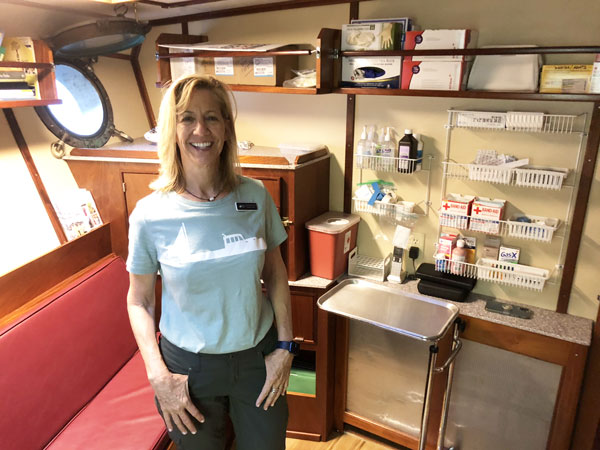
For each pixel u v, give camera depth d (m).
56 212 2.21
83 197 2.30
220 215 1.40
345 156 2.31
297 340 2.30
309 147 2.28
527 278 1.91
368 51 1.94
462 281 2.06
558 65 1.68
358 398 2.41
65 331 1.88
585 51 1.58
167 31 2.57
